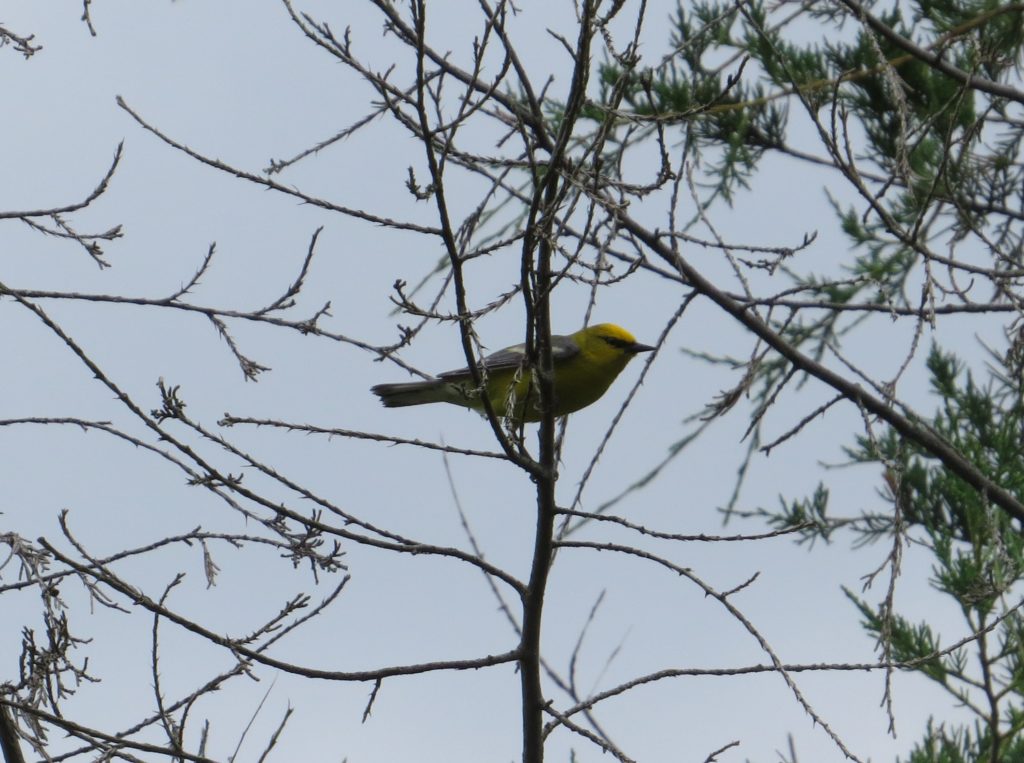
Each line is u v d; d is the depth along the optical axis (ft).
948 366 50.93
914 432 45.83
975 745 41.78
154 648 26.43
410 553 28.40
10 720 26.17
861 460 50.39
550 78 26.48
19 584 26.63
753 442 45.96
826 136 34.01
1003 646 41.14
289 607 27.48
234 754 26.89
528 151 26.02
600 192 29.37
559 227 26.73
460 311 26.84
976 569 41.91
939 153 49.62
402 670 27.94
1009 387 49.11
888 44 50.11
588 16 25.12
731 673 27.61
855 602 44.01
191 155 30.55
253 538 28.19
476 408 45.01
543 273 27.30
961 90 34.71
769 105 51.21
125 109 30.91
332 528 28.14
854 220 49.44
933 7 50.34
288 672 27.09
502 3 25.55
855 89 51.34
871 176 49.75
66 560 26.23
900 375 35.55
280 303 31.50
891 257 48.11
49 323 26.99
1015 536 46.01
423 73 25.26
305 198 29.40
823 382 44.73
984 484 44.91
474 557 29.19
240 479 27.84
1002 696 40.81
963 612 42.06
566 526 34.01
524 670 29.01
